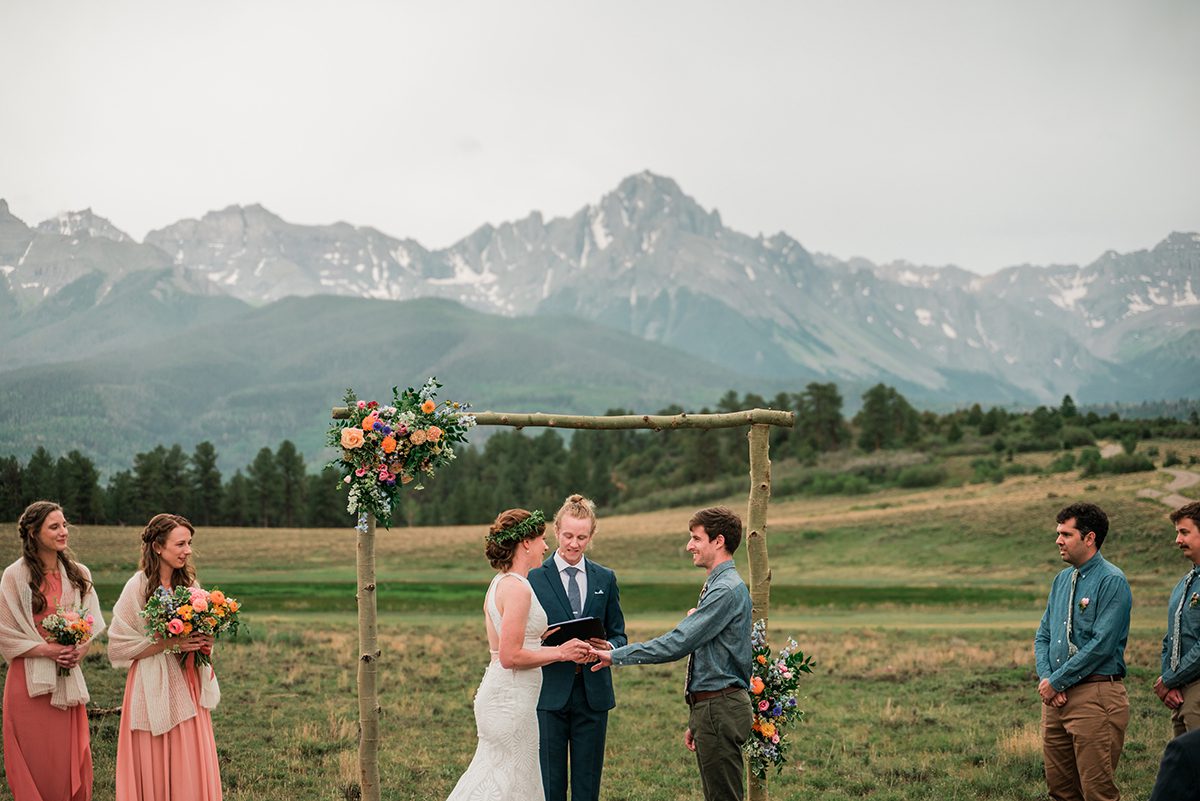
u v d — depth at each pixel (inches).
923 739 459.8
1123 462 4542.3
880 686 608.7
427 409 307.7
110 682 531.5
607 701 297.9
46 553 284.0
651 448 7391.7
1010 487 4596.5
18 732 275.4
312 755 410.6
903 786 382.6
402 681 595.5
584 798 294.7
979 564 2691.9
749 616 278.5
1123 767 390.6
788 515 4512.8
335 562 2842.0
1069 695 292.2
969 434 6973.4
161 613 266.1
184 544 278.1
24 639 274.8
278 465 5698.8
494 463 7283.5
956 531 3102.9
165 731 269.4
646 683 621.0
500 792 272.8
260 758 400.8
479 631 912.9
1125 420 6776.6
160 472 5241.1
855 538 3216.0
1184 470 4271.7
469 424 310.8
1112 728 285.3
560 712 295.1
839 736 470.6
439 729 472.4
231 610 276.7
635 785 382.9
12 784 274.7
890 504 4549.7
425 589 1752.0
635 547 3262.8
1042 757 412.2
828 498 5251.0
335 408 311.6
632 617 1355.8
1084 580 295.1
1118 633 285.3
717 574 278.8
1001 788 375.2
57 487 4677.7
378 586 1788.9
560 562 314.8
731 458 6609.3
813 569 2797.7
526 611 275.4
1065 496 3420.3
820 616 1375.5
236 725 460.1
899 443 6761.8
